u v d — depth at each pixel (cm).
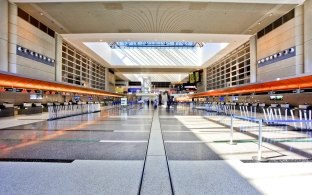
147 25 1778
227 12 1494
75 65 2678
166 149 550
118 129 923
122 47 3700
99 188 304
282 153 507
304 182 329
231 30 1908
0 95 1561
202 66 3725
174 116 1648
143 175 357
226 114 1820
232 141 633
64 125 1048
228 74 2912
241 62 2438
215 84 3462
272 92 1775
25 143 624
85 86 2994
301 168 393
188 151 528
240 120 1334
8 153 505
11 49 1432
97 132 837
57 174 360
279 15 1560
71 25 1806
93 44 2758
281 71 1599
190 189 303
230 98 2845
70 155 489
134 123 1152
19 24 1488
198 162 432
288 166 404
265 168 393
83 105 2042
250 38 2091
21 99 1769
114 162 431
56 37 2030
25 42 1560
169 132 841
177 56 3666
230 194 288
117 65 3741
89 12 1512
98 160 445
